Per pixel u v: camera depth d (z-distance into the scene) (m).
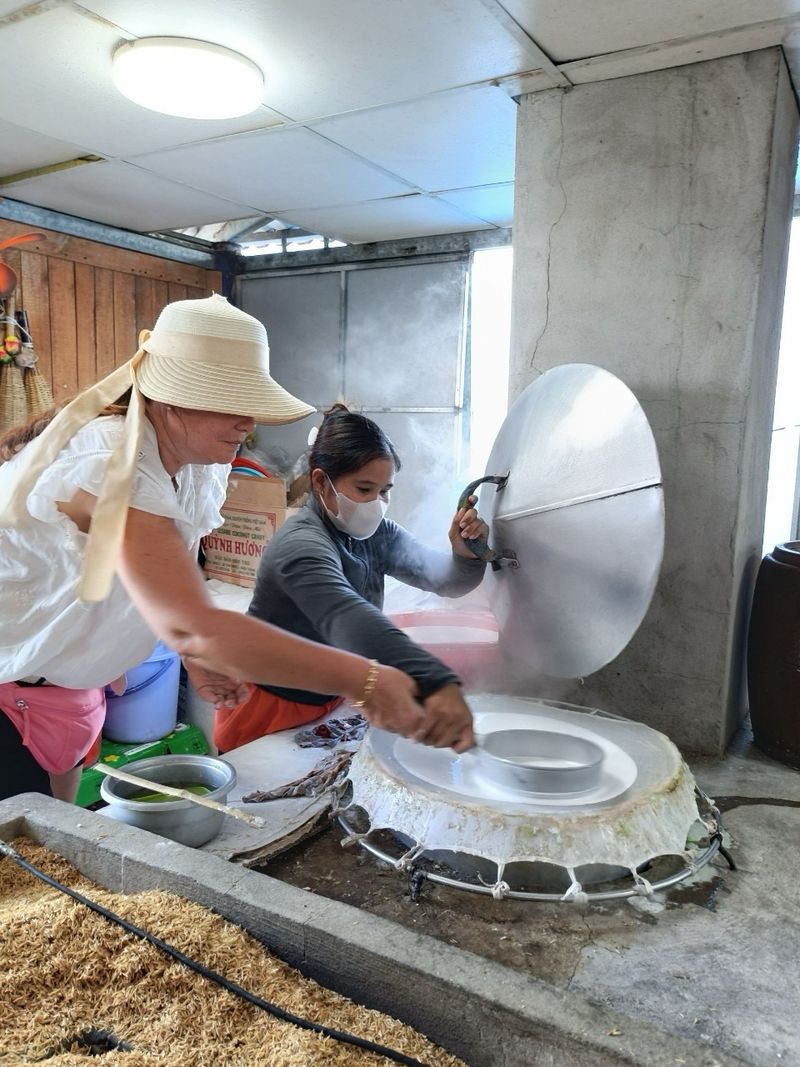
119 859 1.20
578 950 1.09
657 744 1.49
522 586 1.84
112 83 2.02
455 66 1.85
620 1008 0.98
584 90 1.88
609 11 1.57
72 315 3.42
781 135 1.80
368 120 2.21
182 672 3.36
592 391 1.66
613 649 1.59
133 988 0.98
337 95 2.05
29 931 1.05
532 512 1.76
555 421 1.74
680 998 1.00
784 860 1.34
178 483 1.49
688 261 1.78
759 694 1.84
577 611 1.68
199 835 1.35
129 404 1.20
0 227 3.09
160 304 3.80
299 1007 0.96
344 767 1.58
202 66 1.81
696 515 1.82
